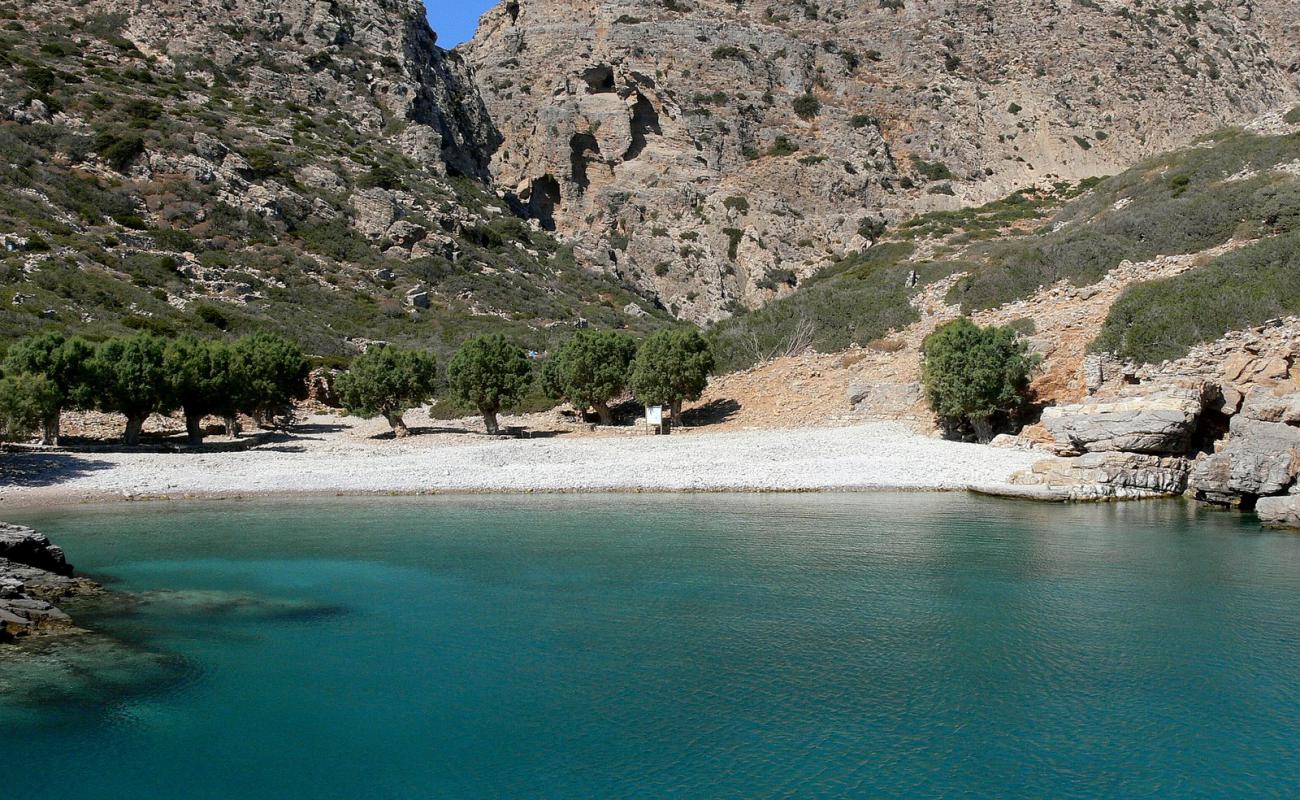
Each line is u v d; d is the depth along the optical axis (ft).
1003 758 38.29
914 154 409.49
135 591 65.00
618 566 72.18
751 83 434.30
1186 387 112.98
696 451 140.56
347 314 259.39
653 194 406.41
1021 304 169.17
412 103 414.00
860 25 477.36
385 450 154.81
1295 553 77.00
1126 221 179.01
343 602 61.98
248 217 287.07
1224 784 36.19
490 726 41.83
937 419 148.77
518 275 333.21
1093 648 51.52
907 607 59.93
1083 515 97.60
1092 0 472.85
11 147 261.65
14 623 54.85
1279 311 125.18
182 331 202.59
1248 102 424.87
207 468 129.70
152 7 387.96
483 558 75.31
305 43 414.00
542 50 482.28
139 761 38.58
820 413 164.25
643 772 37.37
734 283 364.79
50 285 202.18
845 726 41.45
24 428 127.34
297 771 37.76
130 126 296.92
